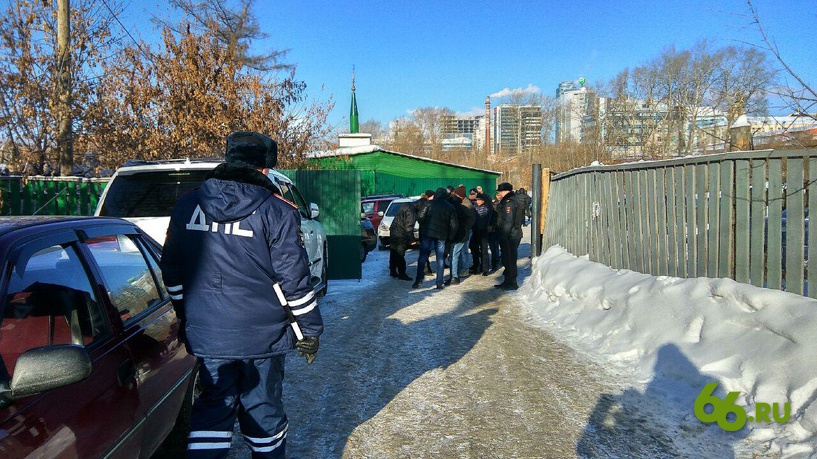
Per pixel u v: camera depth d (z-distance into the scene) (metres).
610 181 6.84
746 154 4.34
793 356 3.55
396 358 5.43
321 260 8.50
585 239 7.78
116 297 2.75
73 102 10.05
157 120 10.75
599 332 5.68
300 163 13.52
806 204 3.94
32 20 9.88
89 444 2.07
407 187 28.97
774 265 4.08
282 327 2.68
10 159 9.62
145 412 2.56
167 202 5.64
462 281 10.35
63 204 9.34
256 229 2.60
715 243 4.73
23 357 1.79
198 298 2.60
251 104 11.98
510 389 4.50
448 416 4.01
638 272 6.07
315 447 3.56
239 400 2.73
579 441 3.56
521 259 13.44
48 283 2.40
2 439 1.66
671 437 3.57
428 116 75.69
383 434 3.74
